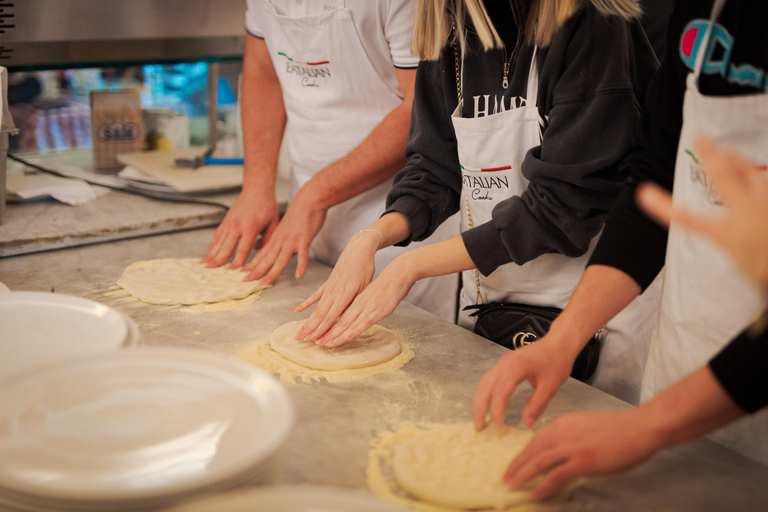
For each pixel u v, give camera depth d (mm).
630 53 1109
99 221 1730
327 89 1675
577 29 1087
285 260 1508
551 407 971
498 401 822
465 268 1226
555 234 1156
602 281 946
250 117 1832
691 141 894
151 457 645
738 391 646
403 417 941
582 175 1091
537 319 1267
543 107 1181
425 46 1292
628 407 969
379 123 1607
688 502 758
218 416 715
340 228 1832
